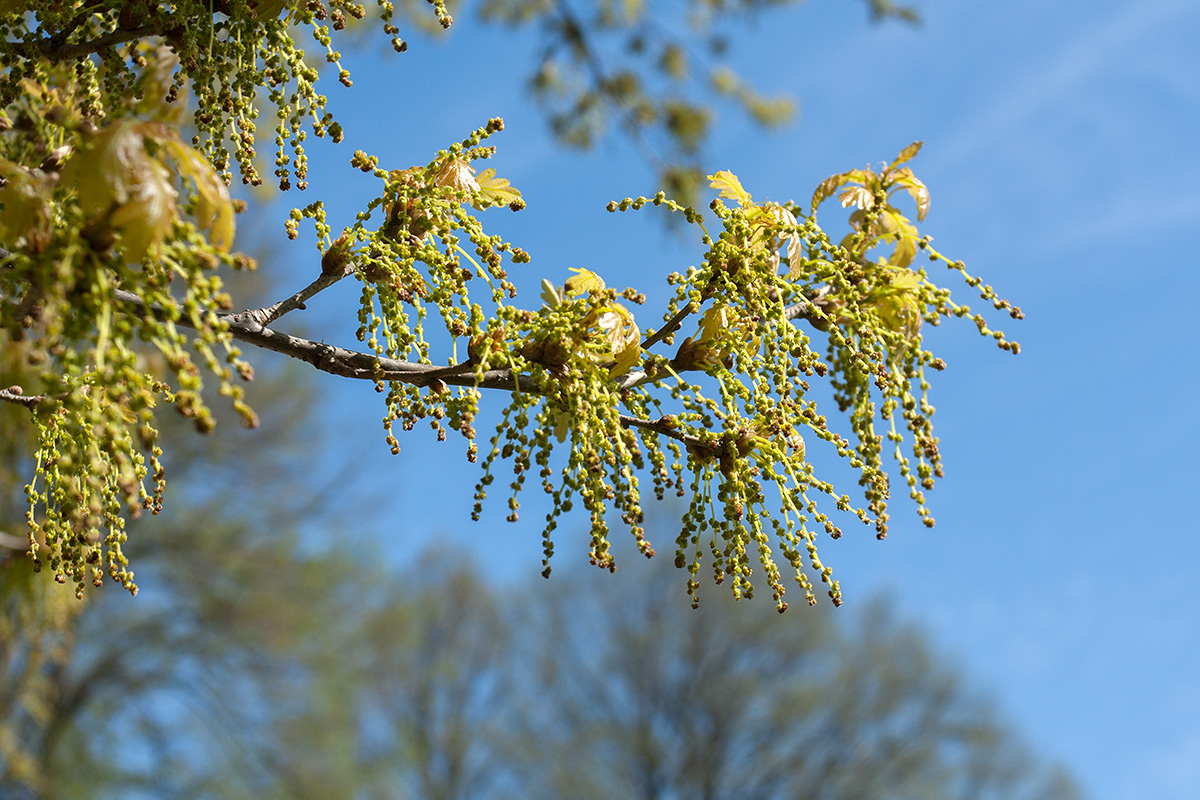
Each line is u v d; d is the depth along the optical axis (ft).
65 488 4.45
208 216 3.67
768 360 5.26
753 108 19.25
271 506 39.63
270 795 39.60
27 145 5.85
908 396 5.98
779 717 51.01
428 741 59.00
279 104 5.02
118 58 5.43
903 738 51.52
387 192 5.30
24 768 26.40
